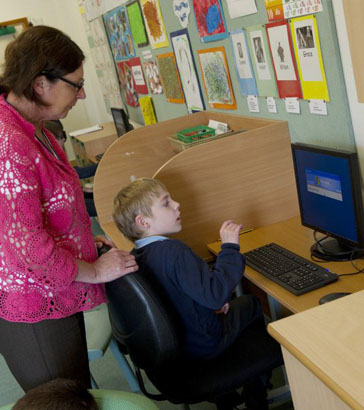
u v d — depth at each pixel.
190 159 2.02
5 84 1.36
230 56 2.56
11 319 1.39
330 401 0.95
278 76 2.19
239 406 2.09
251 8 2.23
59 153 1.52
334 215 1.72
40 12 6.14
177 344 1.48
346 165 1.59
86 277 1.41
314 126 2.05
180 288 1.57
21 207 1.28
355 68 1.73
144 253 1.61
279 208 2.16
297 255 1.76
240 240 2.06
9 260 1.31
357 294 1.10
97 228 4.51
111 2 4.33
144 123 4.41
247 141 2.07
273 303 2.03
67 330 1.46
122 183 2.74
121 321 1.58
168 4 3.12
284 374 2.05
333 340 0.97
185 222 2.06
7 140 1.29
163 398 1.71
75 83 1.42
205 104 3.04
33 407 1.09
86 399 1.12
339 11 1.74
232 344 1.70
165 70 3.53
